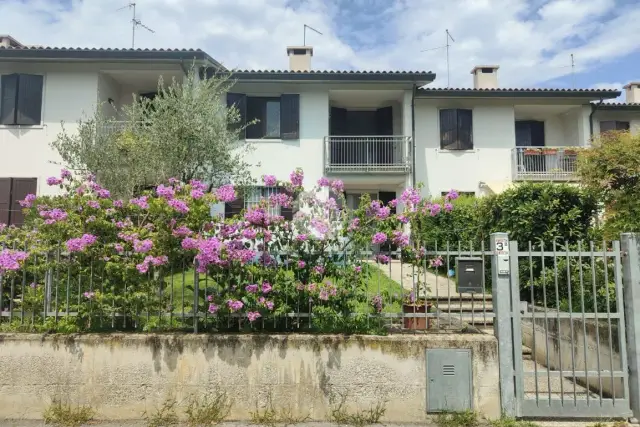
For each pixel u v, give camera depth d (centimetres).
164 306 514
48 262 502
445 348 484
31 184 1452
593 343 557
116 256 498
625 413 478
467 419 468
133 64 1477
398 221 523
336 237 517
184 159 1086
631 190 676
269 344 484
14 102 1470
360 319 503
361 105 1797
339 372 482
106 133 1173
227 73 1462
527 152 1666
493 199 985
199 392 480
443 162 1708
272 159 1577
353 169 1571
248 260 488
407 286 585
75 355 485
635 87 1972
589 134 1709
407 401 479
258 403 479
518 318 491
